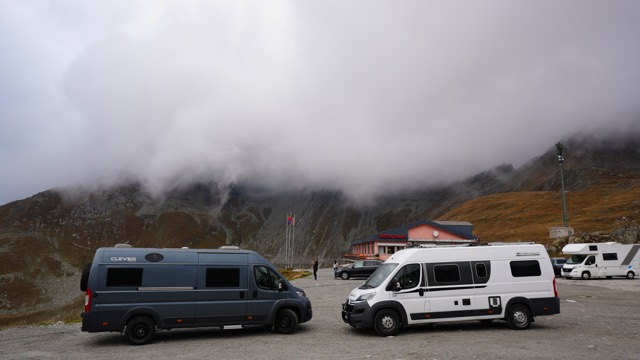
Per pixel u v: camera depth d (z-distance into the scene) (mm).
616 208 103938
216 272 13992
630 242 68562
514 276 14508
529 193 176375
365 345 12023
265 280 14461
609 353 10508
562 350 10898
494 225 127312
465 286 14070
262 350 11609
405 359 10148
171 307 13289
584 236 69750
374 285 13898
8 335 15195
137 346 12641
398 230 67938
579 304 21250
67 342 13531
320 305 21719
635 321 15750
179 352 11617
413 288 13695
